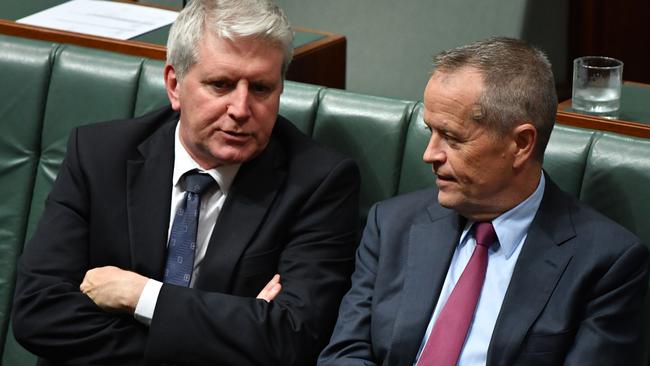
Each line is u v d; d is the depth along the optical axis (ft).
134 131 24.18
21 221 27.25
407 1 43.42
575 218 20.49
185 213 23.36
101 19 29.96
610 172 22.00
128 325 22.47
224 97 22.18
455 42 42.88
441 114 19.61
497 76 19.29
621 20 43.32
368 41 44.32
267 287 22.68
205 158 23.31
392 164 24.12
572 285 19.86
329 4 44.65
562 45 43.65
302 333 22.06
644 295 20.25
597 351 19.51
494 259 20.72
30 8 31.14
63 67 26.89
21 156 27.30
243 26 21.89
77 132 24.34
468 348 20.42
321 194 23.09
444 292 20.99
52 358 22.81
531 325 19.81
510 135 19.54
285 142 24.02
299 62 28.09
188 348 21.77
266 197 23.21
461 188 20.08
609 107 23.86
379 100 24.34
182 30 22.44
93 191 23.56
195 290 22.15
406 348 20.77
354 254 23.62
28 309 22.70
